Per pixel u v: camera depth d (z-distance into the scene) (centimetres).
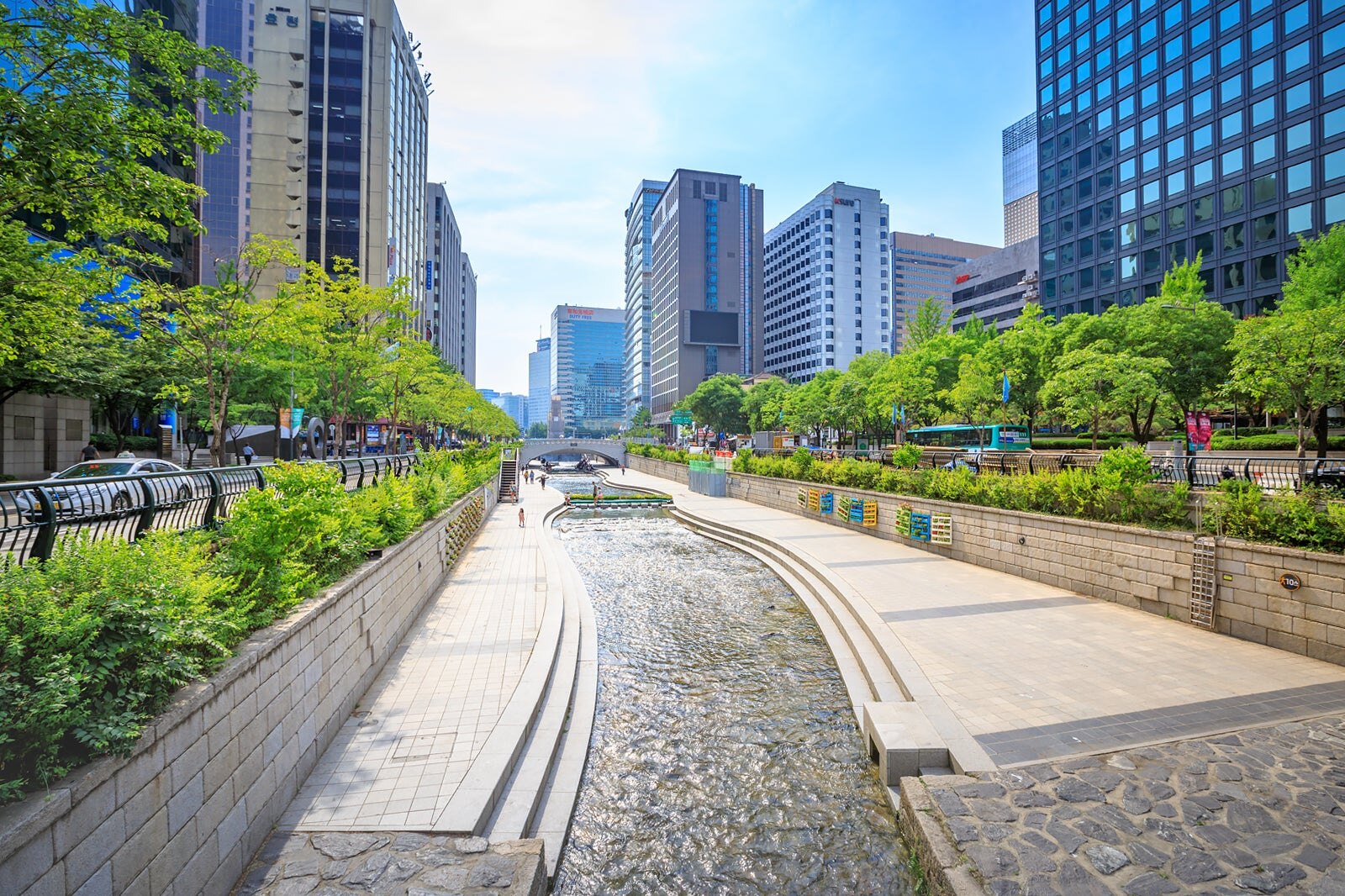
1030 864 473
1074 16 5950
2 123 745
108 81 820
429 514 1552
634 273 17400
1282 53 4312
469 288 15738
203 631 434
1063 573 1384
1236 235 4600
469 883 450
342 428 2802
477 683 869
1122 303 5488
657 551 2359
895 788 668
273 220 6112
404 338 2883
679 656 1175
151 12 877
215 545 671
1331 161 4053
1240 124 4569
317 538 758
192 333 1811
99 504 632
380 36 6450
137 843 346
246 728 479
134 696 357
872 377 5444
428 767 631
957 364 4528
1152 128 5222
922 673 884
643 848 620
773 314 15612
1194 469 1553
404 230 7356
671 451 6631
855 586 1441
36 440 2522
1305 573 923
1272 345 1864
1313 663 891
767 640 1273
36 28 771
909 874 569
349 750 667
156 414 3228
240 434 4159
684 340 12712
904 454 2239
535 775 661
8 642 337
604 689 1021
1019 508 1571
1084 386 2728
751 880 573
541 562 1839
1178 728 698
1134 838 501
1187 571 1101
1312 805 538
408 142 7525
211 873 418
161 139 921
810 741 831
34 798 291
